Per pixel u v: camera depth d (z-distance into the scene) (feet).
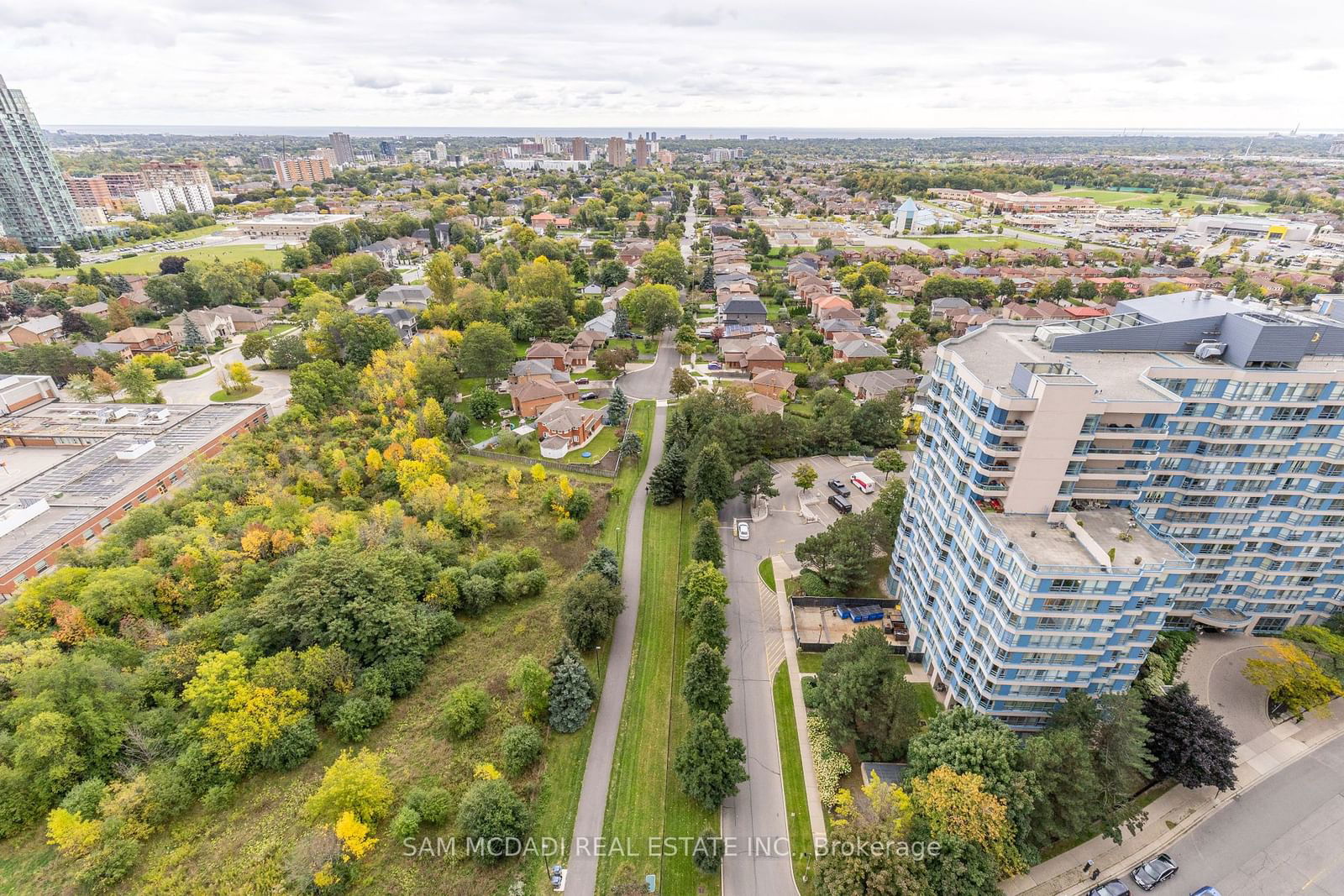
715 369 633.61
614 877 215.51
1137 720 224.74
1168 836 231.09
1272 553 288.51
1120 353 280.10
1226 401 256.32
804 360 638.12
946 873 198.70
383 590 299.17
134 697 250.37
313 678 261.85
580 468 453.58
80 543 359.25
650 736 264.11
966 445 251.60
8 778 221.25
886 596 338.95
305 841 216.33
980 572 241.55
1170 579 216.74
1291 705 262.88
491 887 211.00
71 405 524.93
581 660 282.97
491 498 416.05
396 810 232.32
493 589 326.85
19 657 258.16
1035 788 209.26
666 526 396.57
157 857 217.15
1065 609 218.79
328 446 444.96
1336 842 229.25
